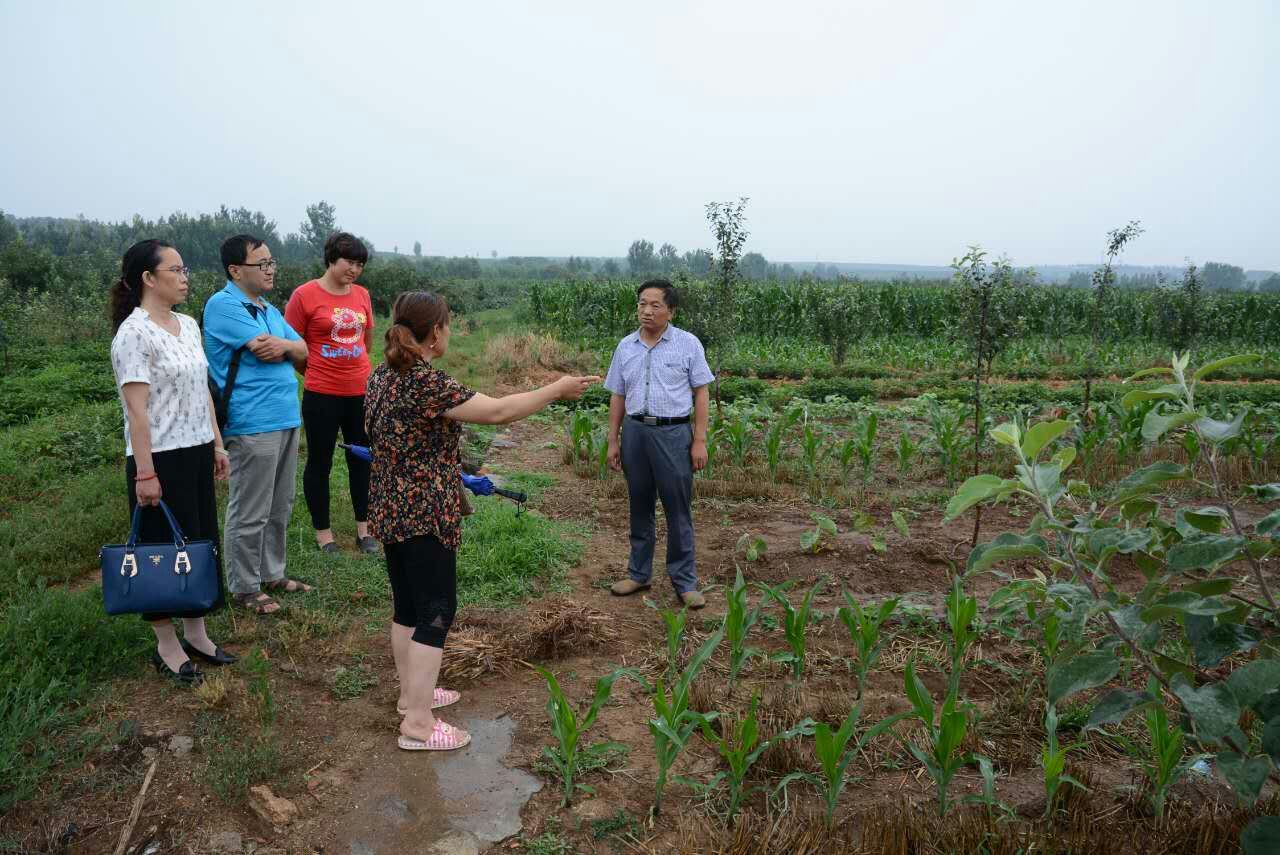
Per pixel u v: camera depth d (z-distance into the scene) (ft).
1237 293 79.25
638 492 15.03
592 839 8.66
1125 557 16.93
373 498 9.78
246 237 13.47
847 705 11.30
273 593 14.49
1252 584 9.43
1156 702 6.92
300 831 8.68
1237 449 25.14
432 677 10.03
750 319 72.18
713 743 9.45
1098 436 24.52
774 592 11.69
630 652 13.08
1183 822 8.54
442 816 8.96
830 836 8.49
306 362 14.33
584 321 71.56
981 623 13.79
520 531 17.67
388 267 108.88
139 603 10.49
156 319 11.14
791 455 26.71
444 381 9.26
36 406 32.53
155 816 8.73
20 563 15.61
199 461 11.60
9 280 83.92
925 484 23.76
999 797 9.32
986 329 21.53
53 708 10.28
